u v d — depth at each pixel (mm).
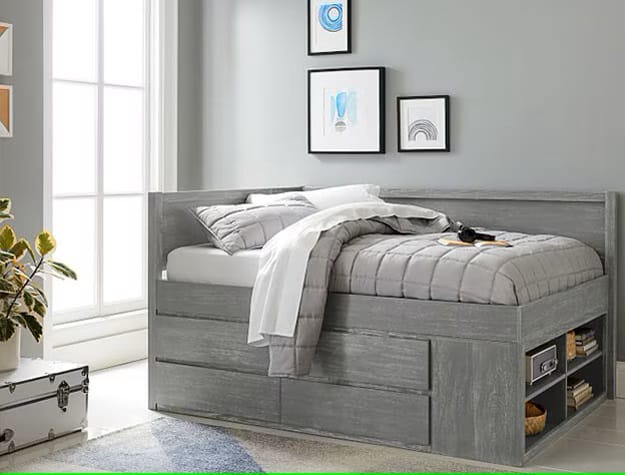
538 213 4410
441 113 4637
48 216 4352
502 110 4516
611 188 4289
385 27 4785
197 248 4027
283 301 3506
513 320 3215
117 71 5074
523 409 3244
